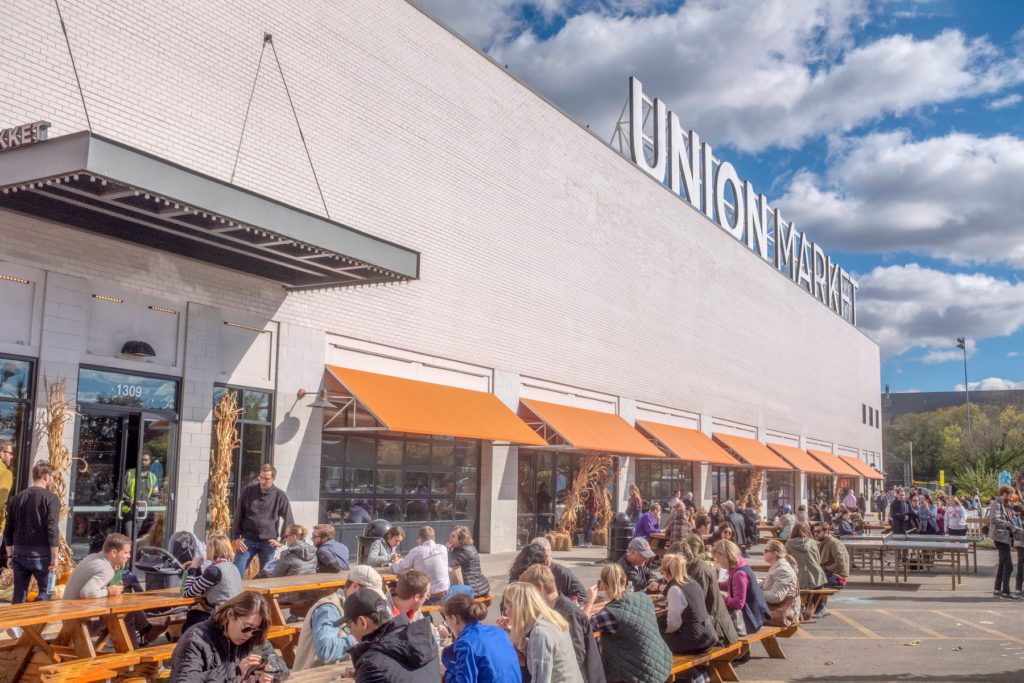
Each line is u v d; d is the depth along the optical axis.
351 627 5.32
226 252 14.72
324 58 17.81
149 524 13.68
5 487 10.87
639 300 31.52
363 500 18.80
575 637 6.39
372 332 18.78
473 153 22.58
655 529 20.88
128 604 7.67
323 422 17.56
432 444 21.05
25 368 12.07
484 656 5.20
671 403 33.78
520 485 24.50
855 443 64.75
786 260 52.25
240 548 11.96
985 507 44.97
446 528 21.33
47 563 9.52
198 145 14.84
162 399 14.11
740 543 22.34
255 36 16.20
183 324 14.52
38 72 12.37
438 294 20.97
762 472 42.47
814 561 13.84
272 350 16.34
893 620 13.76
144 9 14.05
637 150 32.56
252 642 5.43
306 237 13.09
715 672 9.09
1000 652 11.05
